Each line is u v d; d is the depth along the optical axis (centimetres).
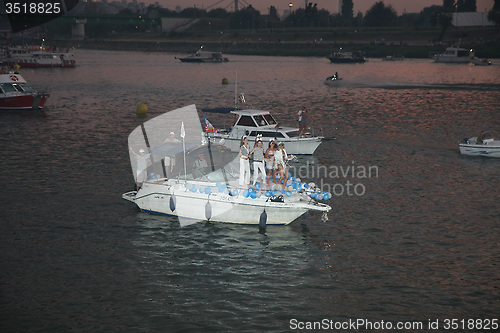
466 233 1788
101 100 6162
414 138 3622
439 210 2039
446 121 4422
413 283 1426
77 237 1748
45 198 2170
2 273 1470
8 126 4097
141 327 1211
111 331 1193
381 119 4591
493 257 1588
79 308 1291
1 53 12875
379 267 1527
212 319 1248
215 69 12769
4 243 1688
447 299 1341
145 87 8019
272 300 1338
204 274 1485
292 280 1448
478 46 16462
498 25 19425
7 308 1283
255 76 10488
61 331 1189
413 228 1842
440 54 14500
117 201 2142
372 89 7619
